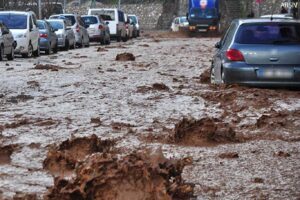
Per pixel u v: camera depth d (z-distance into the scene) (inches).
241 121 632.4
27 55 1583.4
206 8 3339.1
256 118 646.5
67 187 357.1
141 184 350.6
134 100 765.9
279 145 525.3
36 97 791.7
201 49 1931.6
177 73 1103.6
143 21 5059.1
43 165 446.6
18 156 483.2
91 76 1035.3
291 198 380.2
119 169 352.5
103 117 649.6
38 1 3120.1
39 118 640.4
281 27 812.0
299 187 403.2
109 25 2667.3
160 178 351.9
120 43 2554.1
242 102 729.6
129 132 569.6
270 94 775.1
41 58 1563.7
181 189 373.7
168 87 880.3
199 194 386.6
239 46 804.6
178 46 2155.5
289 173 437.1
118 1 5027.1
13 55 1503.4
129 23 3051.2
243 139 545.3
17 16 1615.4
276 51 793.6
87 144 485.1
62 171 437.7
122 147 503.5
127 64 1293.1
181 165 382.3
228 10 4264.3
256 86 804.6
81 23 2229.3
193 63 1330.0
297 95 780.6
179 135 527.5
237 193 390.0
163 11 4970.5
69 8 5083.7
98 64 1298.0
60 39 1932.8
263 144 528.7
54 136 552.1
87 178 353.4
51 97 791.7
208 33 3351.4
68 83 930.1
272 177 426.9
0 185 406.0
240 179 421.4
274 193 390.3
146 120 634.2
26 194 382.3
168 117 651.5
